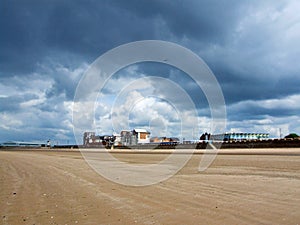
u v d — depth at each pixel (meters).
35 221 6.15
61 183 11.77
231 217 6.20
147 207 7.27
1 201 8.20
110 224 5.84
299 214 6.31
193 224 5.75
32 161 26.78
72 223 5.96
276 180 11.67
